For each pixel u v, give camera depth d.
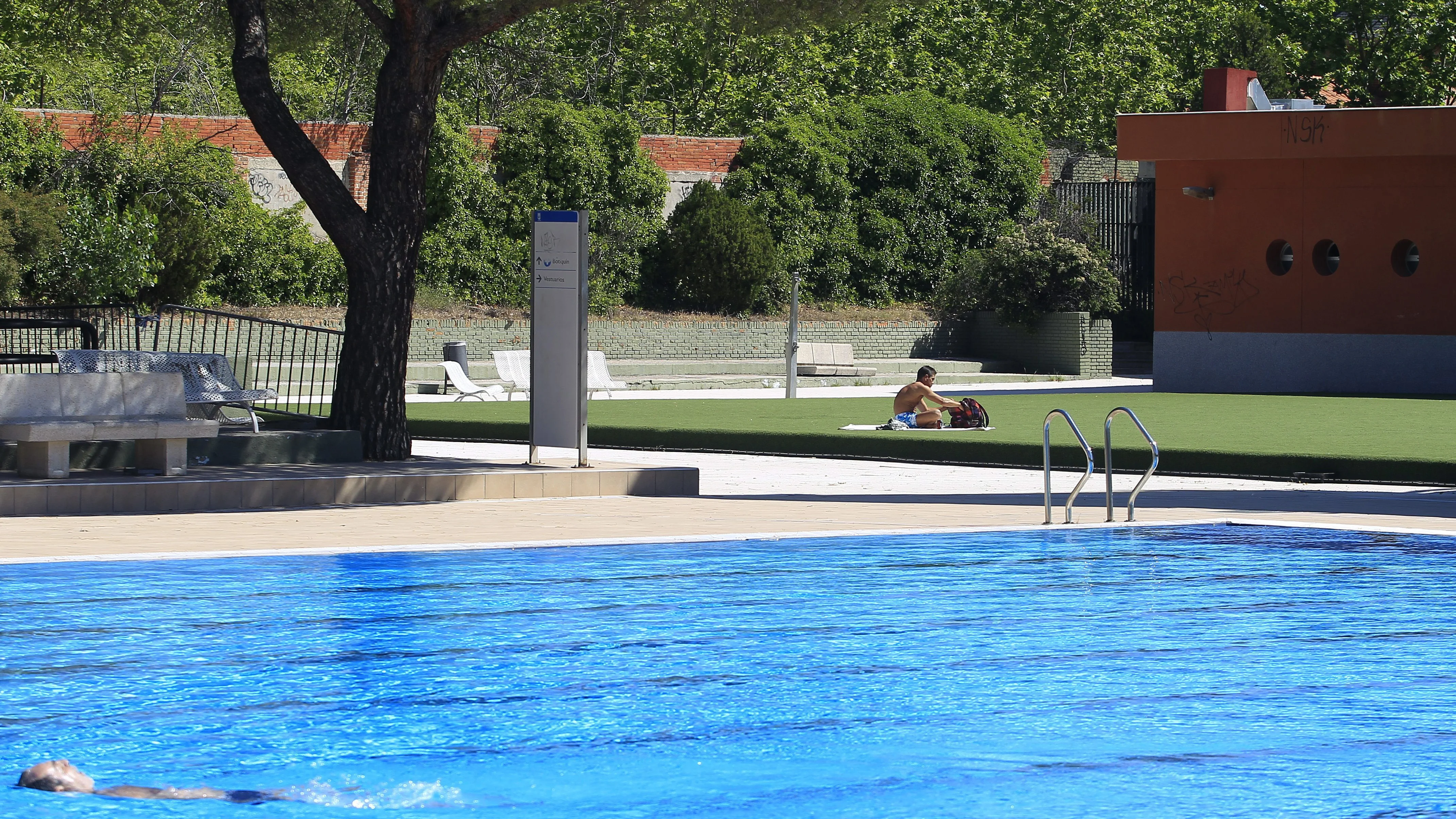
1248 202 37.06
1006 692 8.33
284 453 18.70
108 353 19.33
